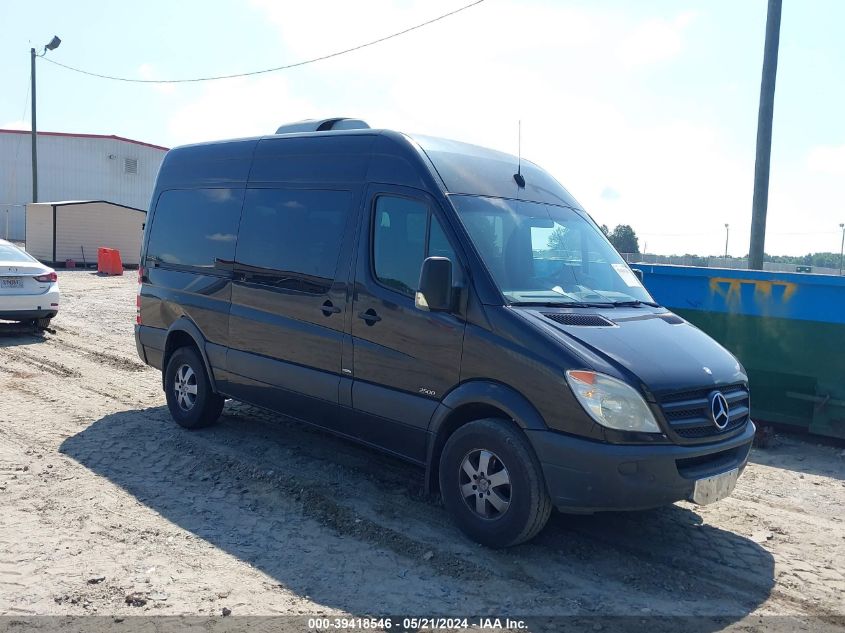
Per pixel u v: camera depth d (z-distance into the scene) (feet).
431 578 14.49
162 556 15.02
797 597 14.37
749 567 15.56
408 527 16.80
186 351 23.93
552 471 14.53
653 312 18.07
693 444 14.80
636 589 14.38
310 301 19.44
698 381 15.16
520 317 15.37
